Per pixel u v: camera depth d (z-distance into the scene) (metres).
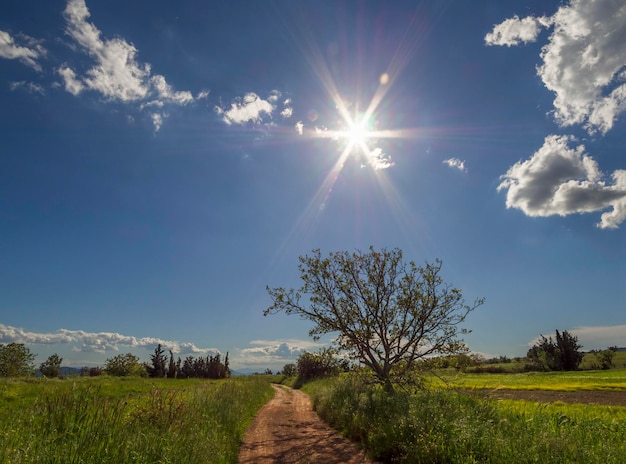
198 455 7.81
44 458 5.21
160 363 71.44
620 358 102.50
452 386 16.23
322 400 18.58
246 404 19.09
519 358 87.69
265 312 18.89
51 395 7.21
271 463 9.38
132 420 8.23
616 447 7.31
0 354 48.09
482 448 7.54
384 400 13.34
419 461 7.75
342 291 18.16
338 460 9.51
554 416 10.57
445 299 17.70
